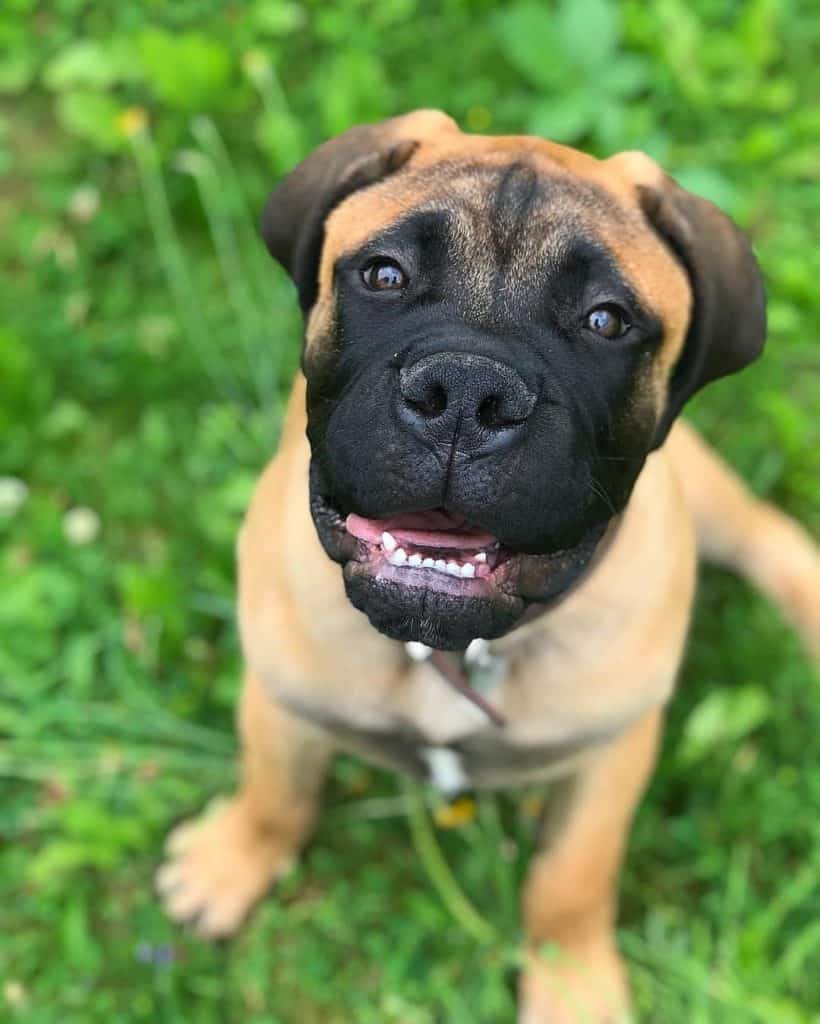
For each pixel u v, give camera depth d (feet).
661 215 1.65
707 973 2.23
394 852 2.39
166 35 3.08
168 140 3.10
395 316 1.51
